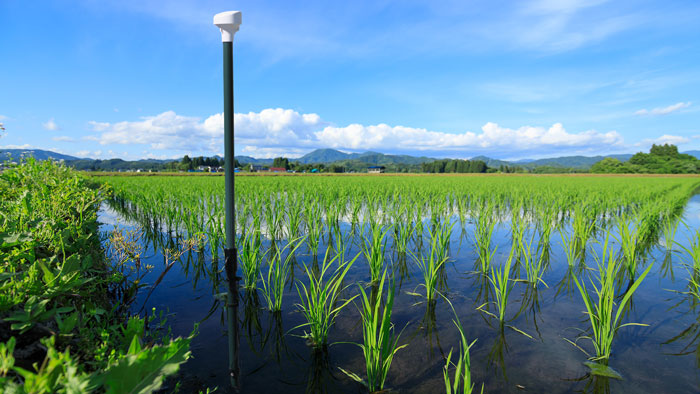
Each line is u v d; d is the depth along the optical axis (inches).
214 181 904.9
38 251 135.6
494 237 355.3
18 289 92.5
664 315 171.5
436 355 133.9
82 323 103.6
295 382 115.4
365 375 120.9
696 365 127.4
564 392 111.4
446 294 199.0
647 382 117.1
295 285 211.3
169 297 188.5
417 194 545.6
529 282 218.5
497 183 961.5
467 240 340.2
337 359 130.3
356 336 148.5
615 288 211.6
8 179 223.9
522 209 530.6
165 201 453.4
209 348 136.3
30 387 51.9
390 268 247.9
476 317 168.9
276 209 369.7
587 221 406.3
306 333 150.4
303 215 423.5
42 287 96.2
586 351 137.8
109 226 372.8
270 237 332.5
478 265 257.1
